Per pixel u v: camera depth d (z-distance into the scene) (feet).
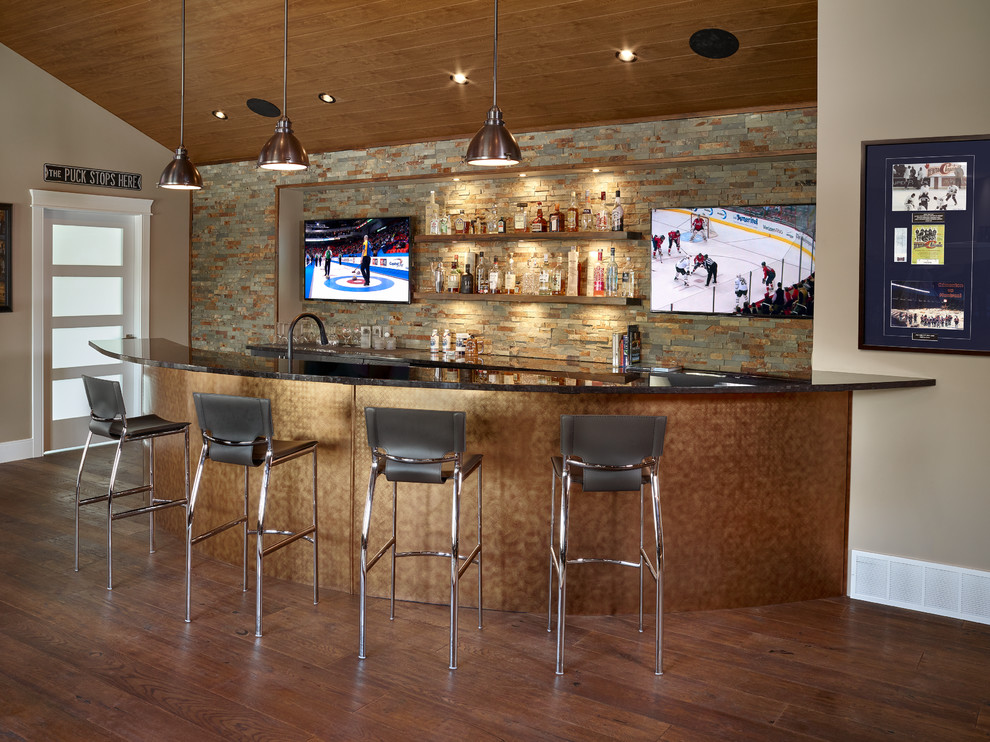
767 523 12.86
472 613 12.52
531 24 15.57
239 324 25.71
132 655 10.87
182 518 15.55
